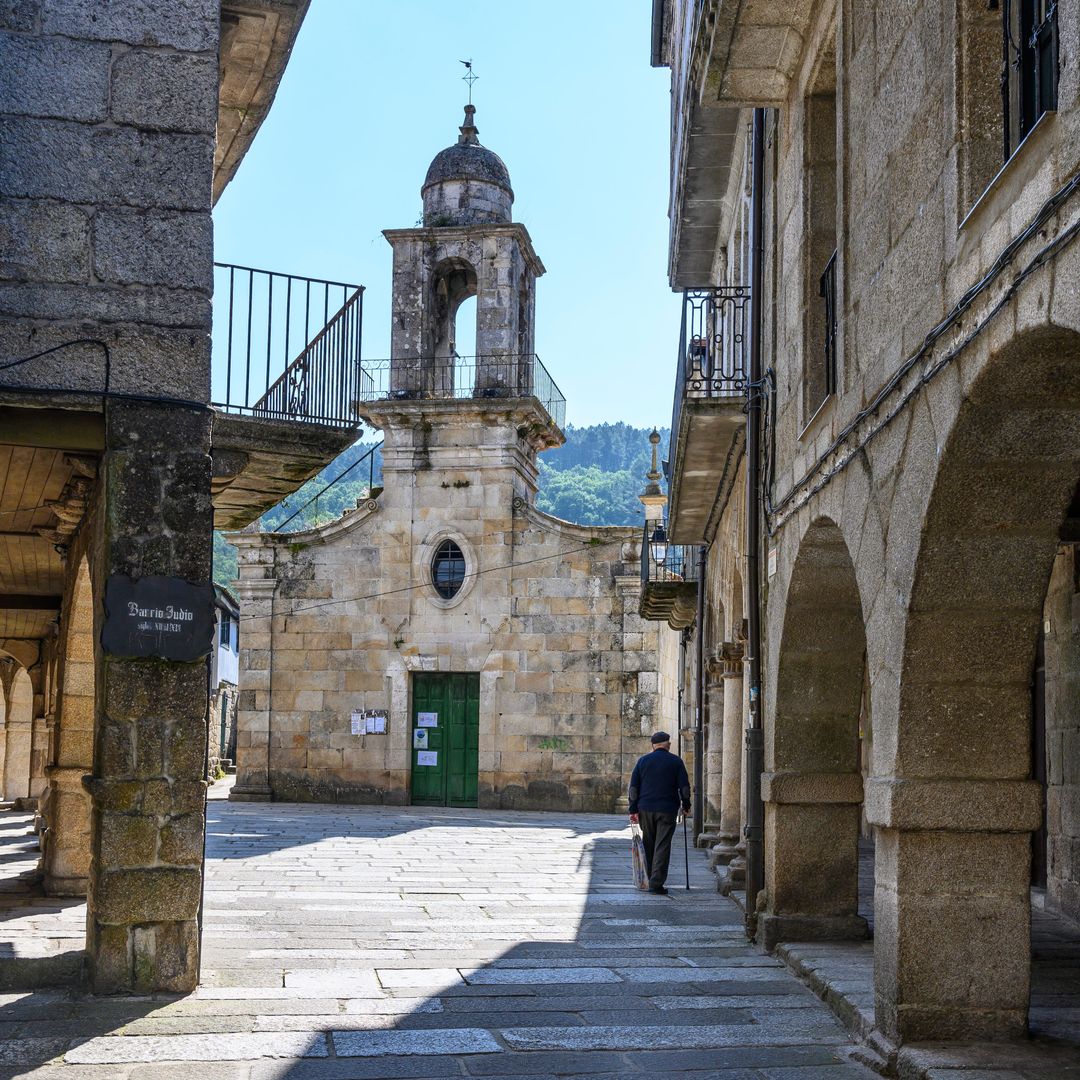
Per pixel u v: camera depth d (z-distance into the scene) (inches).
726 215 678.5
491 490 1158.3
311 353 412.2
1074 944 400.2
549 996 328.5
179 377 330.6
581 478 6609.3
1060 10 177.6
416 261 1189.7
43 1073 249.6
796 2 362.0
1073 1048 255.1
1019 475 231.9
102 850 314.0
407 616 1158.3
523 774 1123.3
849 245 311.6
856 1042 282.0
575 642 1130.7
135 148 332.8
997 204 203.6
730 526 631.8
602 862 675.4
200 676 323.9
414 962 370.9
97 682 335.0
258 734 1165.7
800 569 371.6
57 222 327.0
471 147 1217.4
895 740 259.3
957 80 223.6
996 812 257.3
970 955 260.7
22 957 320.8
